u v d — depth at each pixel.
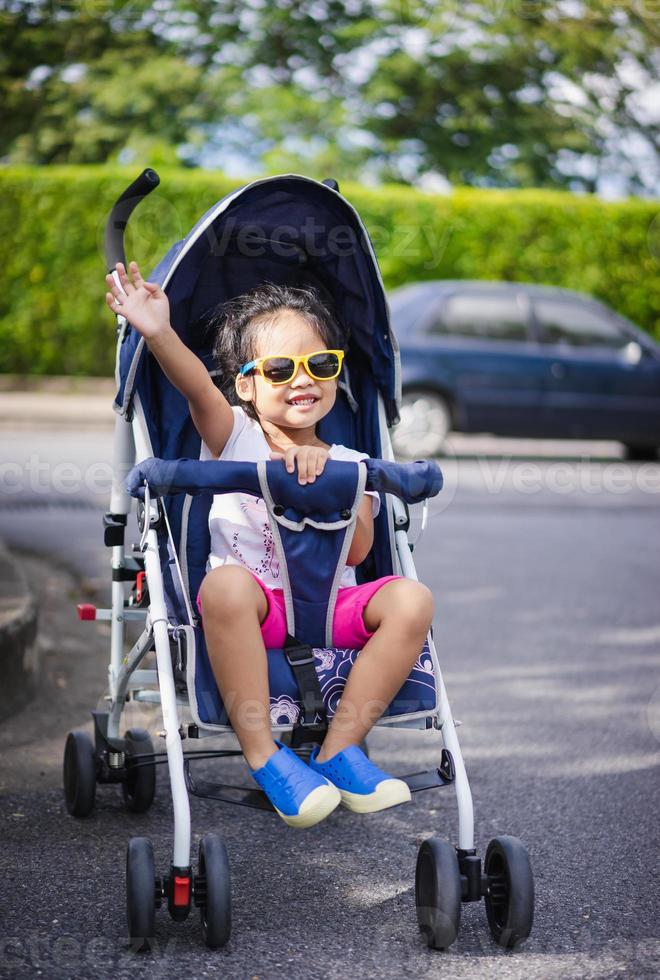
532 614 6.28
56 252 16.61
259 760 2.75
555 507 9.73
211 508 3.21
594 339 12.14
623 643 5.80
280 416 3.19
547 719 4.66
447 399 11.72
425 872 2.77
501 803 3.80
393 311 11.90
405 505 3.35
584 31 21.70
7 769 3.96
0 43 20.69
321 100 21.94
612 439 12.16
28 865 3.21
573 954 2.77
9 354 16.86
